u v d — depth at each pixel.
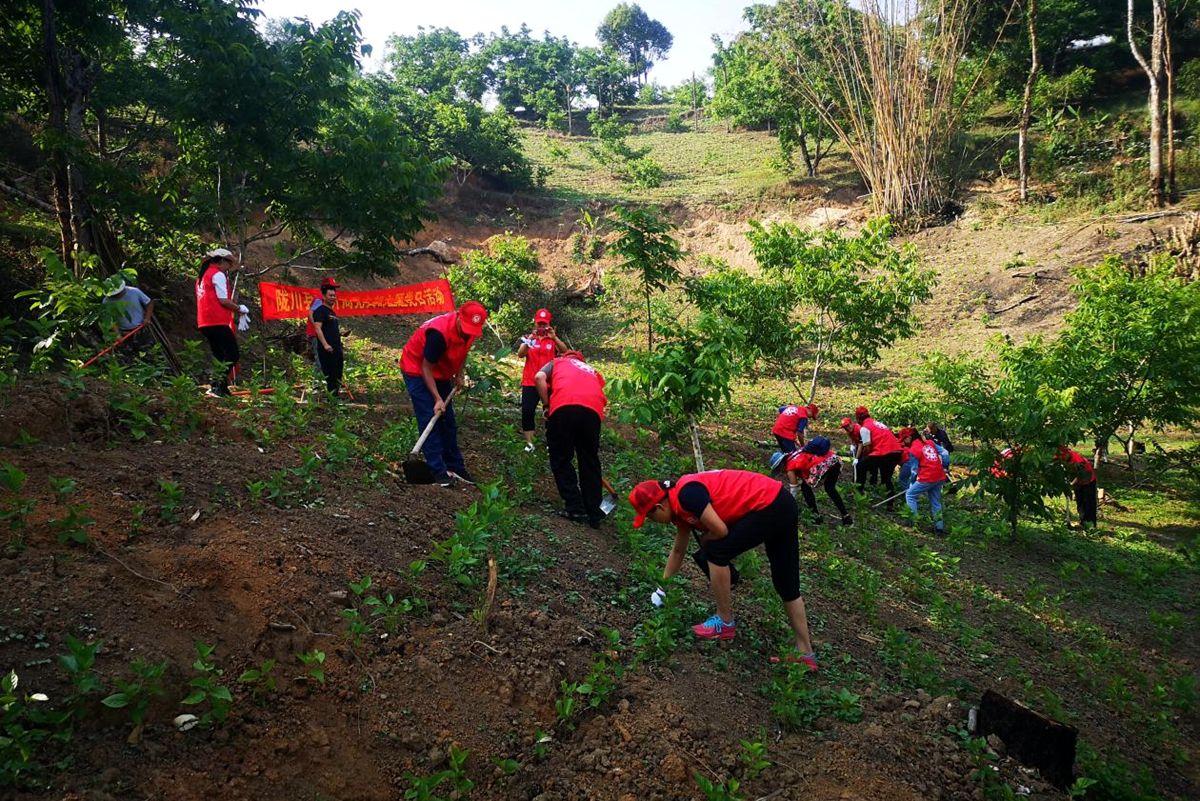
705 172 42.91
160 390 6.34
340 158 12.68
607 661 4.19
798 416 10.21
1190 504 12.82
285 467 5.22
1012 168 31.92
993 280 24.03
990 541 9.97
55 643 3.09
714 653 4.63
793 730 4.07
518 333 22.89
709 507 4.52
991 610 7.03
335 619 3.78
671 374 7.50
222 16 11.77
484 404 9.12
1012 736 4.28
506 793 3.26
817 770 3.76
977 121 34.66
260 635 3.51
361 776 3.12
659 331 8.16
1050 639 6.68
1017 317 22.31
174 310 14.16
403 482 5.75
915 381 19.36
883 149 30.19
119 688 2.90
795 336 14.95
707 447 11.25
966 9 30.44
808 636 4.71
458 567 4.33
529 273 26.67
